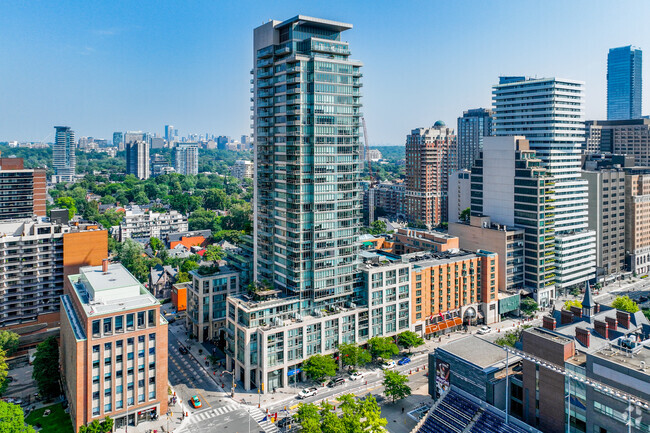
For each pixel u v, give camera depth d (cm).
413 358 18200
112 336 13100
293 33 18025
